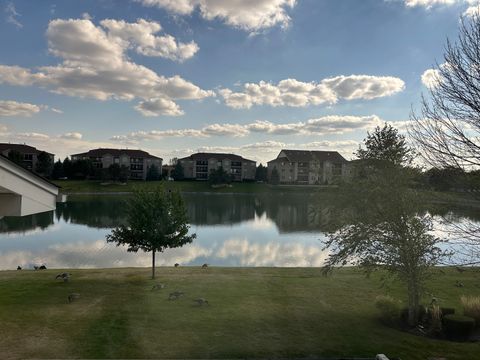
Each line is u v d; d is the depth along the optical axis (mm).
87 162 115812
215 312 15531
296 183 136125
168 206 22969
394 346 12336
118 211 66250
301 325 14219
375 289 20062
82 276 22828
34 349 11438
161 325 13820
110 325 13680
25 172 6641
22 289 19000
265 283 21203
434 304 15492
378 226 14875
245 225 56031
